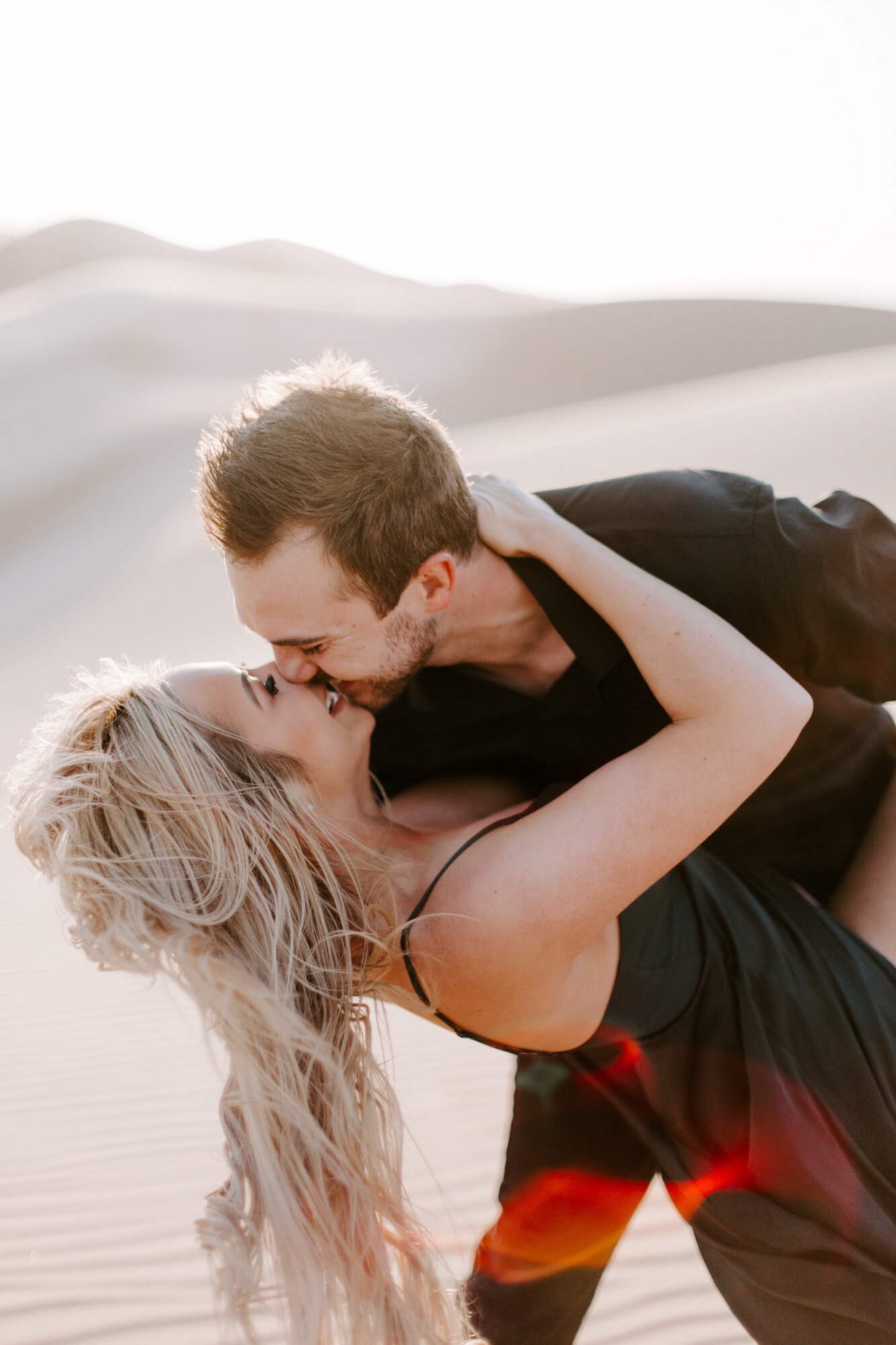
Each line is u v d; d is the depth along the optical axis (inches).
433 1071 134.1
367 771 64.5
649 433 976.3
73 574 887.7
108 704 59.4
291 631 58.9
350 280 3376.0
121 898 55.4
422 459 59.4
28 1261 96.3
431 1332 58.6
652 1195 108.5
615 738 70.6
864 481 719.7
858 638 70.3
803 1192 55.8
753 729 56.1
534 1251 69.4
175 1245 98.2
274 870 57.2
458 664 69.8
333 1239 55.4
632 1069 61.2
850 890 73.6
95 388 1528.1
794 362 1918.1
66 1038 151.6
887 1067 60.4
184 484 1133.7
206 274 2807.6
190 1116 125.7
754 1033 58.9
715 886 65.1
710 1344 83.7
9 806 59.9
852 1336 55.8
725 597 68.1
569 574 63.6
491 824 56.7
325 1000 57.9
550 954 52.7
